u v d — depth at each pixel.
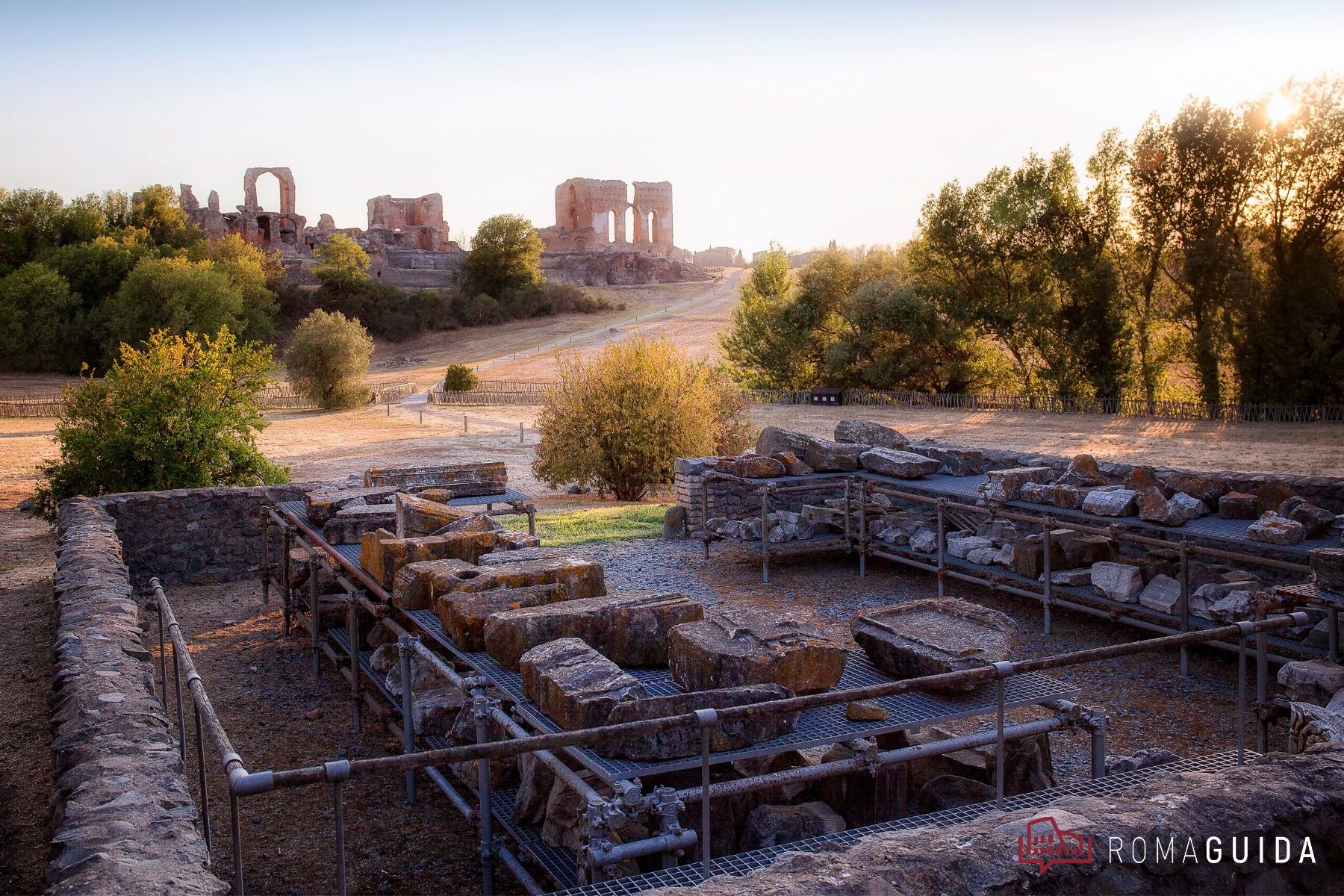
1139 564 10.98
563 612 6.09
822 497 16.11
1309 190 39.19
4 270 83.94
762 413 49.50
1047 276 48.62
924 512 14.44
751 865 4.43
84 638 6.70
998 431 38.34
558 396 25.05
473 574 7.27
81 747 4.79
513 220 104.62
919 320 51.41
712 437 24.83
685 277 133.75
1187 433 35.69
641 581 13.72
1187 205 42.50
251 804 7.22
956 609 6.41
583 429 24.19
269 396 59.25
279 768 7.85
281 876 6.12
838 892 2.87
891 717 5.19
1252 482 11.13
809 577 13.94
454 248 125.69
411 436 41.50
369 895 5.90
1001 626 6.08
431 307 96.38
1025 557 11.53
